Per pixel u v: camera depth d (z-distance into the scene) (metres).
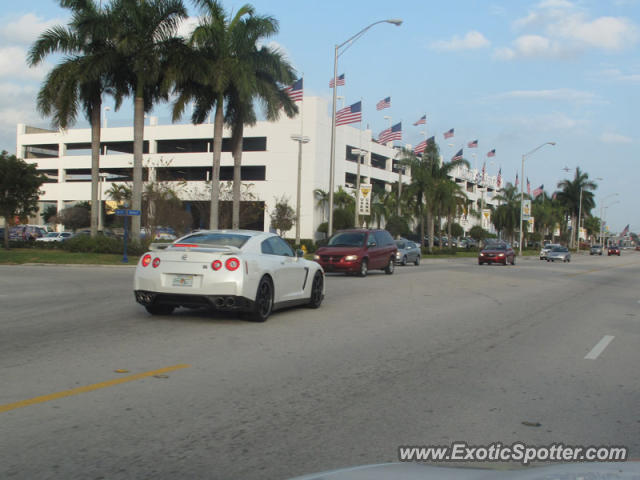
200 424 4.80
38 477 3.69
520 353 8.31
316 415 5.14
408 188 60.47
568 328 10.91
